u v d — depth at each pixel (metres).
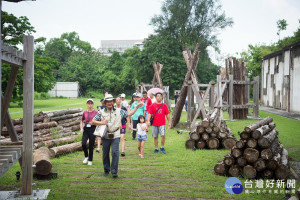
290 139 10.89
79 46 82.75
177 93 25.75
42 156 6.40
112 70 65.94
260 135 5.97
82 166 7.15
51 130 11.16
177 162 7.44
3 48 3.90
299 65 23.31
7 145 4.91
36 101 42.53
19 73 27.84
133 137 11.84
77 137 10.44
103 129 6.19
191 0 48.31
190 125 13.91
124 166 7.15
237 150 6.12
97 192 5.21
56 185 5.56
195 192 5.17
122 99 11.62
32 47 4.88
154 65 20.89
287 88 26.50
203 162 7.34
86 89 63.56
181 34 49.31
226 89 18.31
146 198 4.89
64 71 64.69
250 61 44.88
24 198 4.82
